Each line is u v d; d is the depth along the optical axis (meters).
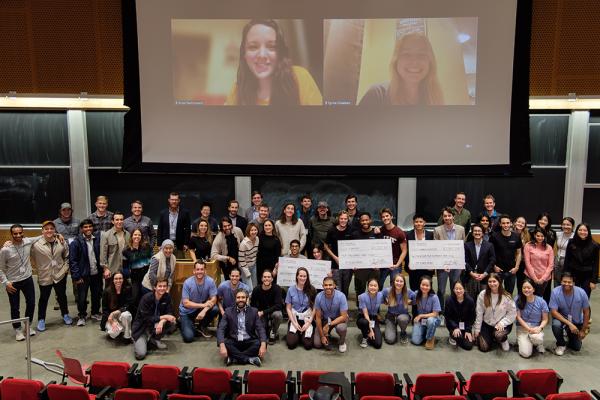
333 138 8.13
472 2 7.78
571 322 6.14
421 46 7.89
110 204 9.36
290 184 9.27
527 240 7.24
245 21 7.98
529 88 8.02
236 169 8.27
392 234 7.10
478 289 6.85
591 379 5.52
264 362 5.91
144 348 5.99
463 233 7.12
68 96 8.55
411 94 7.97
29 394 4.34
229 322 5.96
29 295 6.76
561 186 9.07
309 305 6.40
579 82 8.23
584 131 8.78
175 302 6.85
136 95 8.18
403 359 5.99
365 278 7.29
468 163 8.08
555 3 8.09
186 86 8.12
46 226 6.73
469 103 7.94
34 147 9.23
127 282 6.73
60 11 8.39
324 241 7.35
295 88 8.04
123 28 8.04
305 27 7.93
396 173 8.13
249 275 7.06
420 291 6.43
